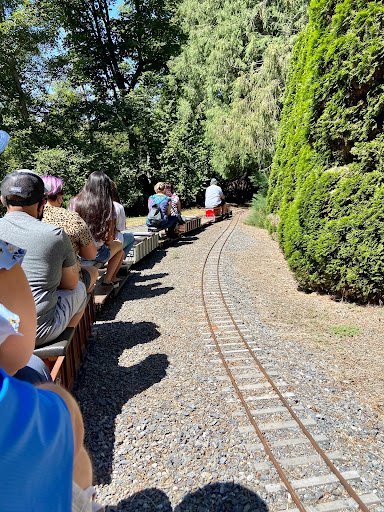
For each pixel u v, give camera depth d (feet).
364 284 21.09
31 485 2.99
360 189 20.54
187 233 48.96
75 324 12.28
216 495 8.93
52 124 69.87
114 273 22.50
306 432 11.04
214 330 18.76
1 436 2.84
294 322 19.98
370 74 18.88
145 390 13.28
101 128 73.26
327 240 21.47
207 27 72.23
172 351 16.34
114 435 10.98
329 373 14.65
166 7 79.82
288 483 9.16
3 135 4.19
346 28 20.36
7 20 57.31
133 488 9.15
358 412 12.17
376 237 20.25
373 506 8.63
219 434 11.02
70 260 10.74
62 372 11.15
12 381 3.17
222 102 73.61
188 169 86.12
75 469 4.75
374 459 10.12
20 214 9.87
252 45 60.08
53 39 65.31
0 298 4.31
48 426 3.29
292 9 55.62
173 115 85.92
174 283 26.99
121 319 20.08
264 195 63.41
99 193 18.33
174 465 9.87
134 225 52.90
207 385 13.65
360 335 18.12
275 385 13.62
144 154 85.30
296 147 29.78
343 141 21.57
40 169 60.54
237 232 51.37
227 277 28.68
